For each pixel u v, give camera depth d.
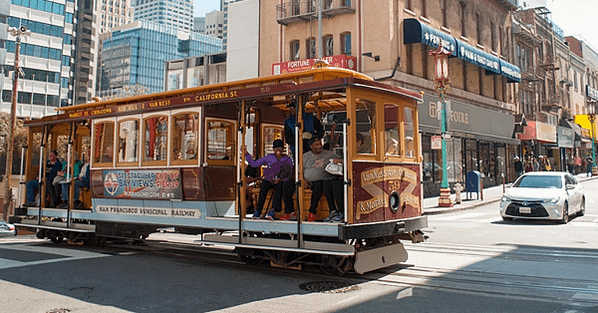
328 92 8.38
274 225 7.74
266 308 5.86
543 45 44.06
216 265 8.81
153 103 9.49
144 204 9.64
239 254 8.62
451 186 27.05
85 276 7.84
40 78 67.44
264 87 7.83
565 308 5.79
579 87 54.81
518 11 42.78
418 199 8.62
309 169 7.66
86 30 100.19
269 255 8.09
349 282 7.30
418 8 26.17
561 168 45.78
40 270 8.37
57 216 11.65
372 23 24.25
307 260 7.95
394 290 6.77
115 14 189.38
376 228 7.35
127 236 10.08
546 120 43.44
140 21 151.25
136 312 5.72
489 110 31.34
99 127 10.77
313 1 26.84
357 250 7.44
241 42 30.03
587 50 59.03
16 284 7.25
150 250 10.85
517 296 6.39
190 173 8.79
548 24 45.62
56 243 12.34
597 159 57.28
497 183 33.03
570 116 50.12
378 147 7.66
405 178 8.27
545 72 44.00
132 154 9.92
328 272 7.80
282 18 26.83
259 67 28.95
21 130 40.97
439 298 6.31
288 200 7.94
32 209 12.35
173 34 158.25
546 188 15.52
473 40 31.05
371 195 7.39
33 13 67.31
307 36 26.77
